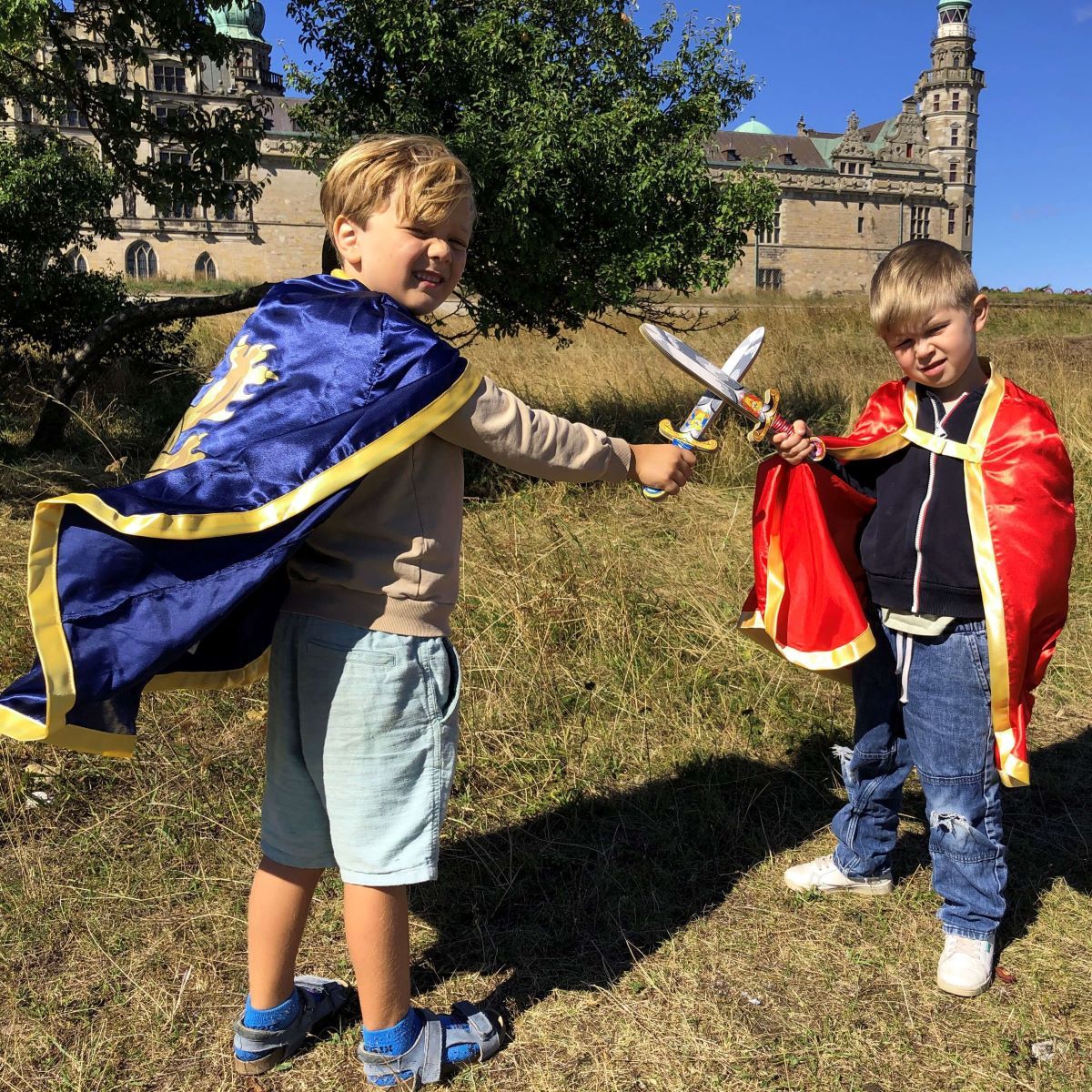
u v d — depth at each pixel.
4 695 1.40
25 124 9.09
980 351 12.62
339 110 7.02
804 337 14.32
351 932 1.75
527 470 1.70
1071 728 3.33
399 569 1.66
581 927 2.32
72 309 8.70
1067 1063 1.91
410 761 1.69
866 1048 1.95
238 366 1.62
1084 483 5.59
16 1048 1.92
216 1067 1.90
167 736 3.07
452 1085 1.86
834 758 3.10
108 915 2.30
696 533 5.05
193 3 6.92
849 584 2.18
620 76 7.15
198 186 7.42
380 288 1.72
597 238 7.11
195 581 1.45
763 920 2.34
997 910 2.12
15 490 5.55
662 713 3.30
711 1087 1.86
